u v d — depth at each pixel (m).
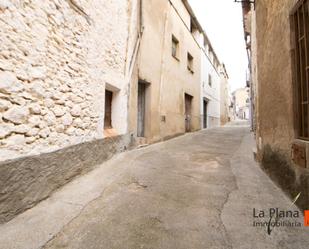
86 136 3.45
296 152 2.23
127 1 5.07
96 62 3.76
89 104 3.55
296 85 2.30
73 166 3.04
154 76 6.62
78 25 3.21
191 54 10.19
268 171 3.35
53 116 2.66
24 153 2.17
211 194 2.68
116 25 4.52
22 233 1.79
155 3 6.72
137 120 6.25
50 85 2.61
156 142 6.64
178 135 8.45
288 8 2.45
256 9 4.40
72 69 3.08
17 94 2.09
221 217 2.11
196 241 1.73
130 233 1.84
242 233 1.83
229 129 12.40
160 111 6.97
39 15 2.40
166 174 3.50
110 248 1.64
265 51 3.53
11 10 2.02
